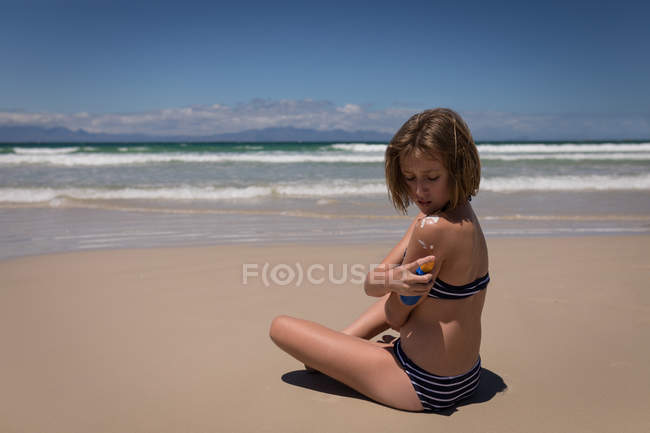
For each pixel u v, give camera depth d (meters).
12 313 3.20
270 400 2.05
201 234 6.17
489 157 21.02
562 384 2.19
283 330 2.07
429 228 1.64
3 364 2.42
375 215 7.67
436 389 1.85
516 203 9.01
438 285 1.73
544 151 29.06
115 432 1.81
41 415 1.93
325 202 9.11
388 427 1.81
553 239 5.68
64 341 2.72
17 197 9.40
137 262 4.63
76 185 11.34
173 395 2.10
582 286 3.77
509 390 2.13
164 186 11.23
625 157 20.55
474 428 1.81
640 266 4.39
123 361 2.46
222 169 15.81
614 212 7.95
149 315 3.16
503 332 2.84
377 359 1.93
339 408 1.97
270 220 7.25
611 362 2.43
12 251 5.16
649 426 1.83
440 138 1.56
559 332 2.84
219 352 2.57
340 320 3.07
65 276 4.11
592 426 1.83
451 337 1.78
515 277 4.03
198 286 3.84
